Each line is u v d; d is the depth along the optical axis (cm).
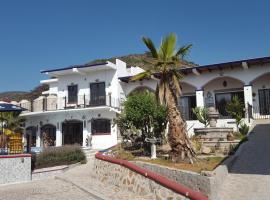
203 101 2527
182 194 913
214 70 2489
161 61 1246
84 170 1798
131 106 1647
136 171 1162
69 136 2834
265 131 1844
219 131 1681
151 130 1634
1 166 1512
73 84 3003
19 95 6025
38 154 1875
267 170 1140
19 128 2539
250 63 2334
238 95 2544
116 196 1102
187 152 1223
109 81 2842
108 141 2645
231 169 1191
